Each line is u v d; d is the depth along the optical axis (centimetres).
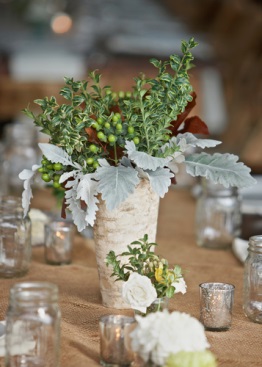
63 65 730
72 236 246
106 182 179
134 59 696
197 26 753
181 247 272
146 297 169
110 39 738
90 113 190
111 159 191
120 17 833
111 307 198
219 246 270
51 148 184
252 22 587
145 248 182
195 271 239
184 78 188
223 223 269
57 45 754
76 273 236
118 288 196
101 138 185
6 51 740
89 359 162
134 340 147
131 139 188
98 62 715
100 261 197
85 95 191
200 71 644
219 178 190
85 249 262
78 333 178
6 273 228
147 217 195
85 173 187
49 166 188
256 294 189
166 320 147
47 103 189
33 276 232
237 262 253
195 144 192
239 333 182
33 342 149
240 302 208
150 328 146
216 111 624
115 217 192
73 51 743
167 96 189
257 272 189
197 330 146
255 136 475
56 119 184
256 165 390
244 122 512
